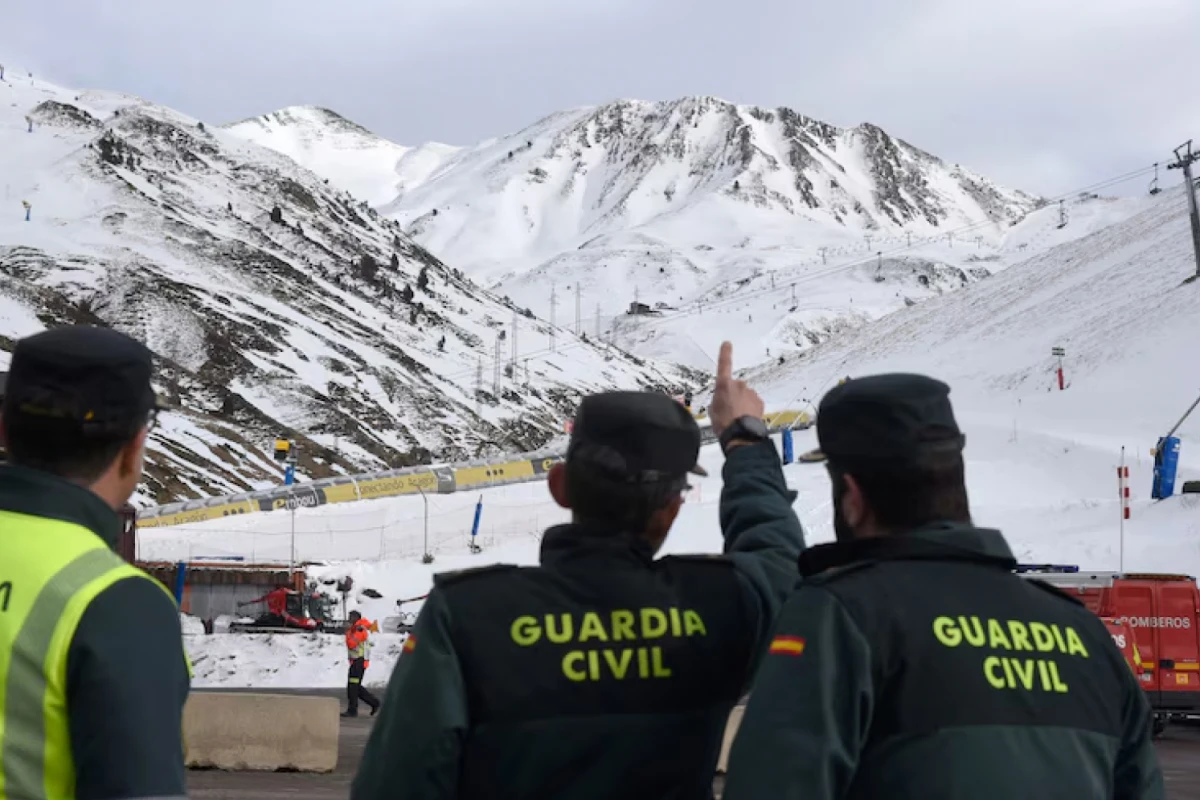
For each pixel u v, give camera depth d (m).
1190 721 22.92
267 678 28.58
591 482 3.05
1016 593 2.91
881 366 121.31
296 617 40.62
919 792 2.59
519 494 77.12
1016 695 2.71
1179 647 19.56
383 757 2.70
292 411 127.06
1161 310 97.12
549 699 2.75
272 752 13.25
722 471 3.72
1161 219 132.12
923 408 2.96
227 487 94.88
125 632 2.43
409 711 2.69
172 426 104.00
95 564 2.53
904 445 2.93
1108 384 86.12
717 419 3.79
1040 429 76.94
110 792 2.29
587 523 3.08
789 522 3.51
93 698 2.35
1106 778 2.83
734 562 3.20
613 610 2.89
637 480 3.03
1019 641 2.80
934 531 2.93
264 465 105.94
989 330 118.94
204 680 28.30
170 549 55.16
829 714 2.60
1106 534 42.19
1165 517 43.66
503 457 83.19
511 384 179.12
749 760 2.60
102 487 2.77
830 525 47.50
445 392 160.00
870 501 3.00
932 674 2.67
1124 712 3.00
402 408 144.75
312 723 13.37
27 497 2.59
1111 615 19.78
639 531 3.10
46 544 2.52
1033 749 2.68
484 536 57.22
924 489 2.95
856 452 2.97
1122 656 3.03
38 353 2.70
